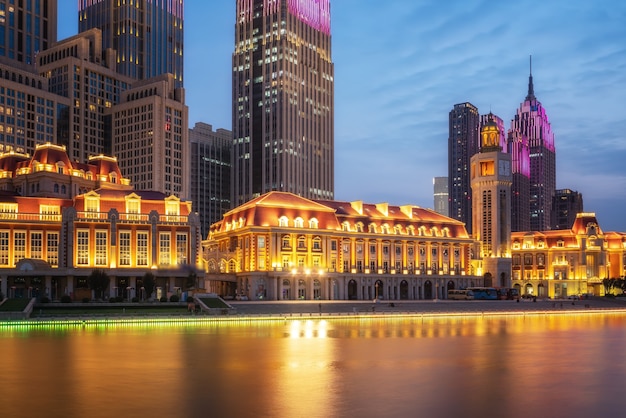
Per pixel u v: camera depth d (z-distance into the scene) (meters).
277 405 48.12
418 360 73.06
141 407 47.34
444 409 47.06
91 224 170.25
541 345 89.56
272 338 98.19
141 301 161.25
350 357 75.12
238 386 55.78
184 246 177.88
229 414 45.22
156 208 179.00
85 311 142.38
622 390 54.72
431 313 166.88
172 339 96.25
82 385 56.25
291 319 150.62
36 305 143.25
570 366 68.50
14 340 94.50
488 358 74.88
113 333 107.38
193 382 57.78
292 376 61.28
